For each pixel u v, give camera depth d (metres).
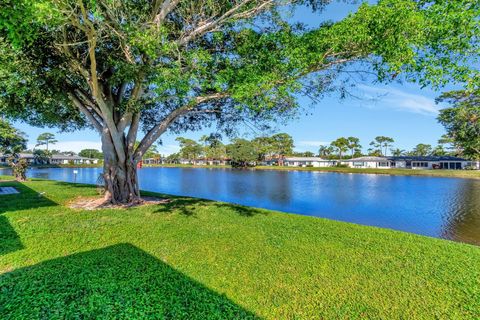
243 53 6.14
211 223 6.02
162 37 5.04
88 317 2.44
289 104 6.61
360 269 3.70
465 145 33.78
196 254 4.11
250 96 5.04
